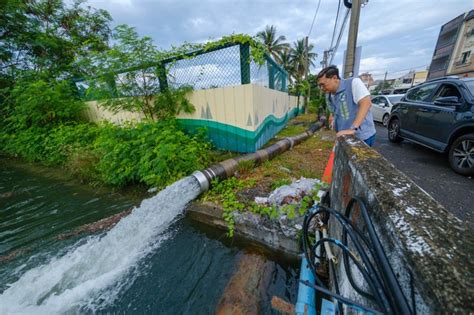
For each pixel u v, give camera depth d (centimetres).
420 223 70
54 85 647
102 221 289
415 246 62
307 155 438
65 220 301
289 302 175
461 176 313
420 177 314
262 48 372
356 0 511
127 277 204
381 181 98
